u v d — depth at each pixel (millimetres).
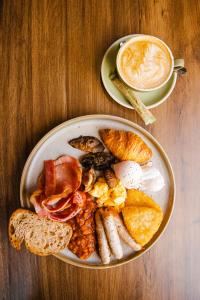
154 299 643
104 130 612
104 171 611
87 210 600
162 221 626
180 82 659
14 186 612
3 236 608
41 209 572
